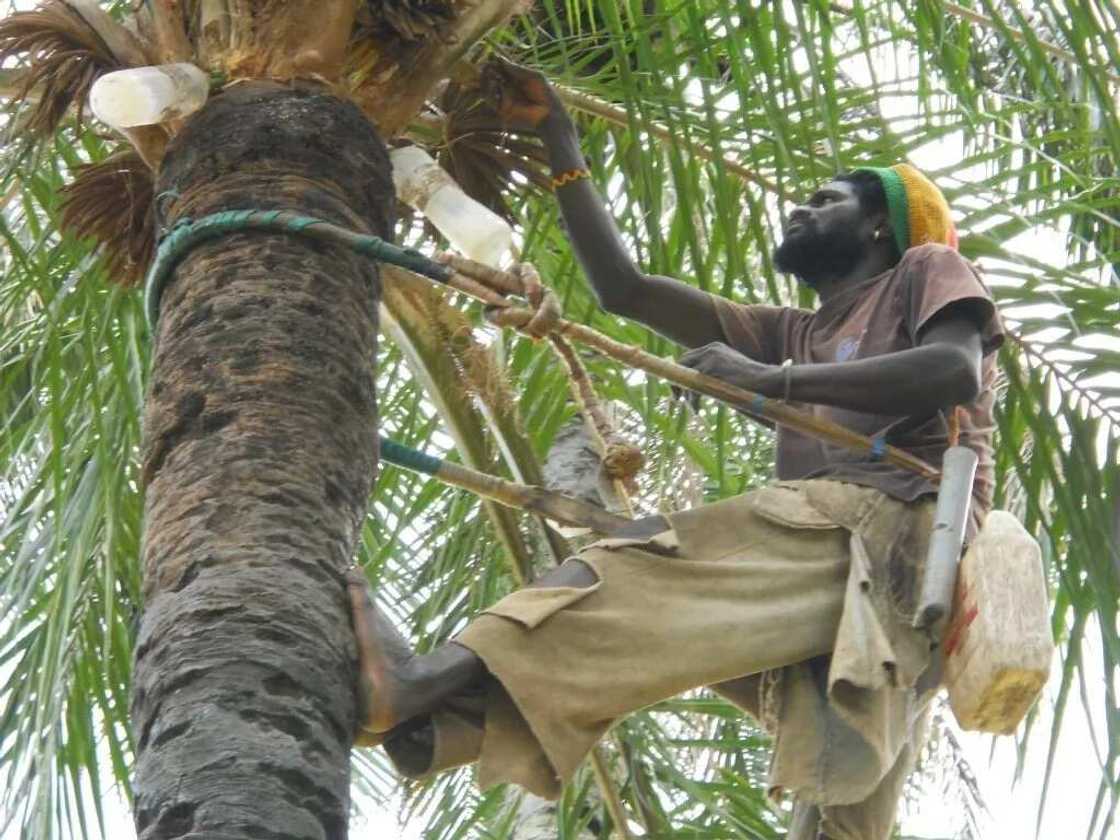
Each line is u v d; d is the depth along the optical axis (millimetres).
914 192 4094
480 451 4766
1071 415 5012
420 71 3967
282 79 3748
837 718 3533
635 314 4215
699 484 5879
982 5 5941
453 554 5508
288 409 3307
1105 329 5008
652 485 5844
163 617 3070
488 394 4633
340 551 3234
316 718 2988
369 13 3924
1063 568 5367
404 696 3162
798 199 4242
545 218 5109
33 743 4949
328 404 3352
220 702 2941
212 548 3131
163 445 3322
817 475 3811
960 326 3711
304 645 3047
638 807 4949
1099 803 4848
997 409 5184
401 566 5781
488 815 5691
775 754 3516
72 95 4090
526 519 4941
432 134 4344
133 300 4895
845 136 5105
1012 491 5582
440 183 3906
